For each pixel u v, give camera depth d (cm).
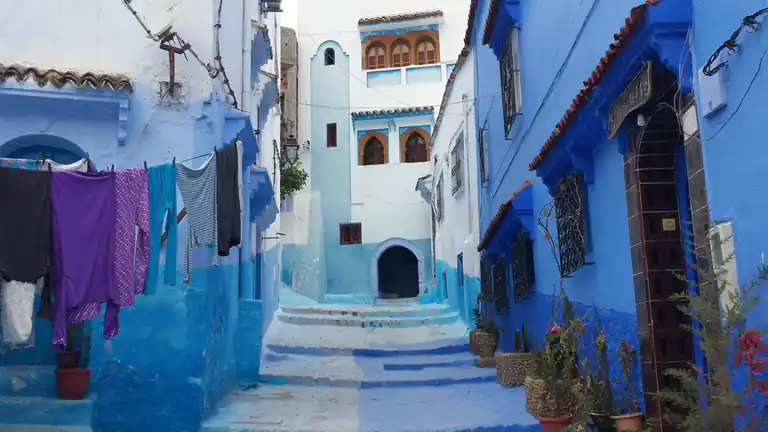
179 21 873
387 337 1435
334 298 2294
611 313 664
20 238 571
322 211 2392
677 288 563
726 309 406
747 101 389
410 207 2362
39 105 800
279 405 906
